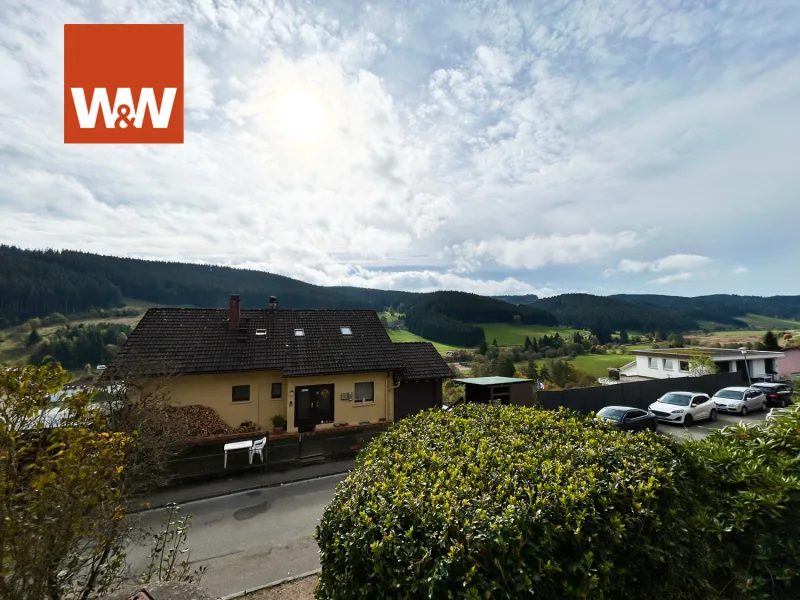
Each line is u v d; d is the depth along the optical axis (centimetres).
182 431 1198
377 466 395
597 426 486
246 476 1124
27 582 317
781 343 4088
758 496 361
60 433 346
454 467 358
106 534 395
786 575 333
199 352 1523
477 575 249
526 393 1789
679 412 1703
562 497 291
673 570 309
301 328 1838
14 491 317
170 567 496
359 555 292
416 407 1803
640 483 316
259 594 562
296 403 1575
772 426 477
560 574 268
